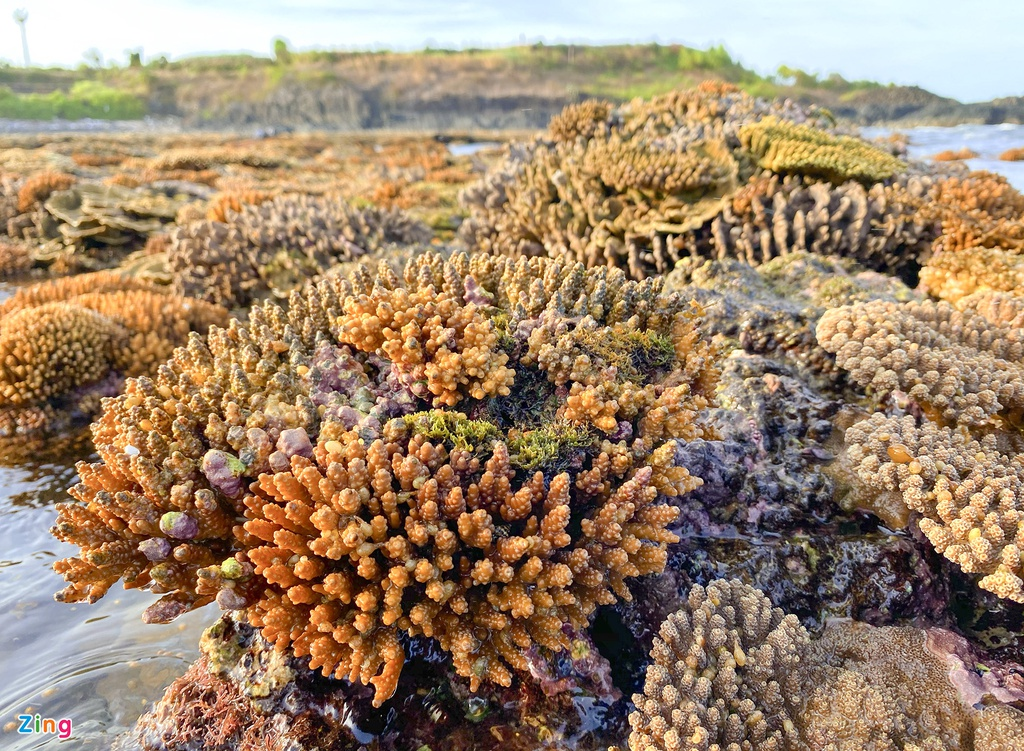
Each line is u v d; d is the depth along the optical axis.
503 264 0.79
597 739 0.56
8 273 2.07
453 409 0.66
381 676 0.50
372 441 0.60
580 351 0.68
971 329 0.88
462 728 0.56
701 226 1.34
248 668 0.58
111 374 1.18
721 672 0.56
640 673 0.61
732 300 0.97
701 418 0.80
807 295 1.03
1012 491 0.64
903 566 0.69
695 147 1.48
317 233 1.49
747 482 0.75
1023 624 0.69
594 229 1.39
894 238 1.28
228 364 0.71
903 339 0.83
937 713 0.57
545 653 0.57
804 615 0.67
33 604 0.77
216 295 1.46
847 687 0.56
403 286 0.76
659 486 0.61
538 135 1.85
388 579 0.52
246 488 0.59
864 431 0.76
